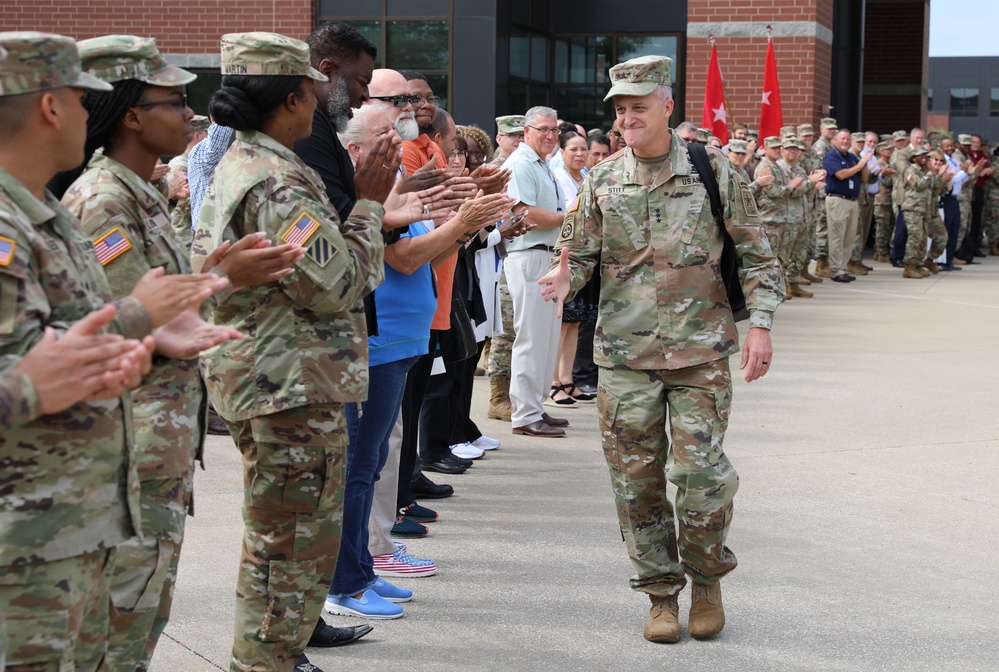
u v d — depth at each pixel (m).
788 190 14.50
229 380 3.38
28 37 2.28
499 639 4.38
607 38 18.33
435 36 16.12
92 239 2.97
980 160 21.70
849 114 19.00
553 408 8.64
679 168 4.26
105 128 3.08
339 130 4.04
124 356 2.13
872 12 26.92
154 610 3.04
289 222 3.24
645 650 4.30
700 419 4.23
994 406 8.68
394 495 4.96
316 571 3.51
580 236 4.41
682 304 4.26
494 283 7.66
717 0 16.94
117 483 2.47
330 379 3.37
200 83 16.22
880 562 5.28
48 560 2.33
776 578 5.06
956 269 19.88
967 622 4.59
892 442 7.57
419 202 3.94
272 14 16.03
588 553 5.38
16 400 2.04
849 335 12.09
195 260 3.40
